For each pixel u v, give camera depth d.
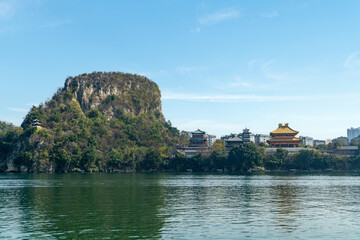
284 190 103.62
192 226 50.00
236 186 118.12
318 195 89.44
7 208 65.44
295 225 50.94
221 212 61.66
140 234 45.34
